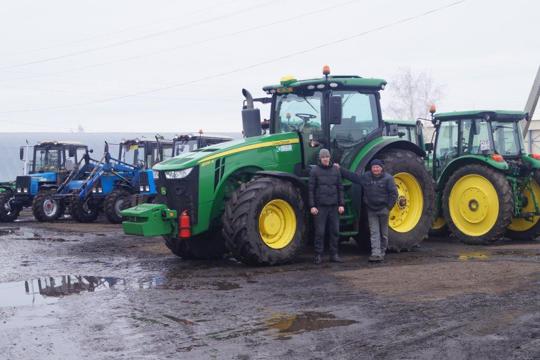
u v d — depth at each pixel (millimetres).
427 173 10562
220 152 9508
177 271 9055
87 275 8883
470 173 11297
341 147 10078
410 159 10391
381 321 6000
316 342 5406
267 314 6352
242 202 8961
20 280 8539
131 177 19062
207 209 9375
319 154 9477
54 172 20672
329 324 5945
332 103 9656
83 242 13078
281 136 9938
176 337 5613
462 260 9242
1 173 30312
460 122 12203
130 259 10438
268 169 9781
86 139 33469
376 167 9406
